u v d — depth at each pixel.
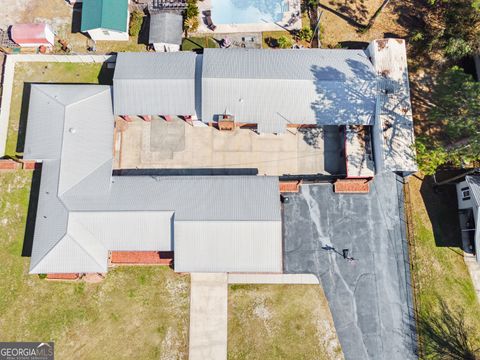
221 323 38.09
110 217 36.44
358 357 37.47
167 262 38.59
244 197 37.22
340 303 38.50
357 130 40.00
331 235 39.88
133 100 39.28
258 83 38.62
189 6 43.09
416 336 37.84
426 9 44.50
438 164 39.09
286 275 39.00
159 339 37.88
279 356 37.56
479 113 36.66
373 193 40.56
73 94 39.19
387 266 39.19
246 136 41.84
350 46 43.97
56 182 37.00
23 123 42.25
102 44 44.00
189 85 39.25
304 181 40.44
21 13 44.47
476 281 39.16
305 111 39.09
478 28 40.81
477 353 37.56
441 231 40.06
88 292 38.66
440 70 43.12
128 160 41.31
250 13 44.81
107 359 37.47
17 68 43.28
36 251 36.31
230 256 36.09
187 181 38.19
